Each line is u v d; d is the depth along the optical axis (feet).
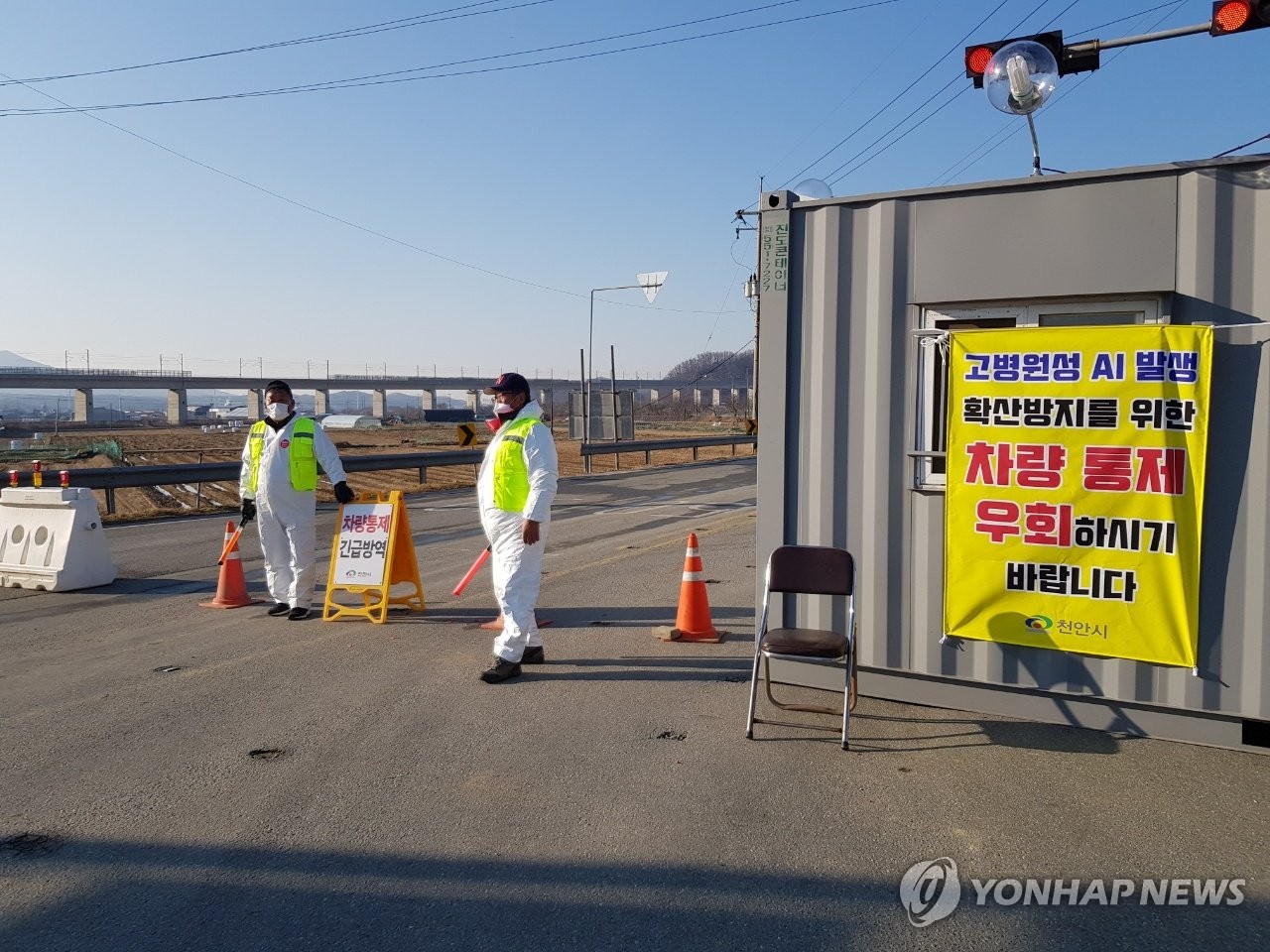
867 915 11.47
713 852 13.05
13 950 10.85
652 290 108.88
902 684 19.42
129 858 13.03
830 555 18.37
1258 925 11.27
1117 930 11.18
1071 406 17.07
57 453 121.70
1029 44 20.83
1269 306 15.76
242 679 21.71
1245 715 16.25
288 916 11.53
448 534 49.24
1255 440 15.94
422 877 12.44
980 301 17.97
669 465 116.57
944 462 18.56
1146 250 16.53
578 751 16.96
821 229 19.42
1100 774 15.66
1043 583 17.52
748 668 22.38
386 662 23.15
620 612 28.76
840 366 19.33
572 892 12.01
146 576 36.73
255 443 29.04
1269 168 15.70
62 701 20.15
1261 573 16.01
